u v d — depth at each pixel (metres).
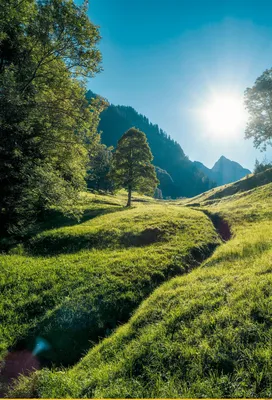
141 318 8.00
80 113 20.88
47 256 16.50
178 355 5.61
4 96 13.80
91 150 23.08
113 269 12.61
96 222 24.59
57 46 17.41
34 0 16.12
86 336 8.45
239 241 15.17
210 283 9.24
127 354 6.29
